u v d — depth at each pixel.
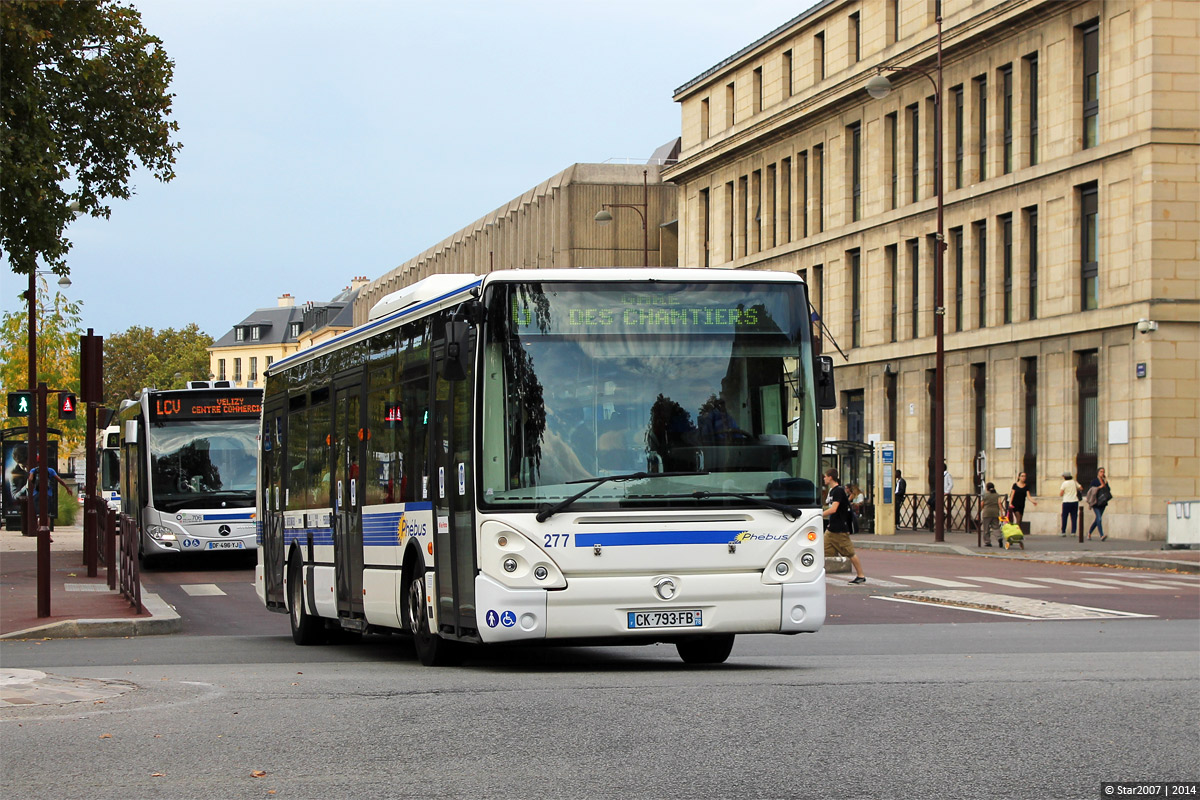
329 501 16.30
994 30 48.97
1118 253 43.34
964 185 51.81
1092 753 7.80
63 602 21.59
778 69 64.62
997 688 10.43
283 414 18.75
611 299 12.24
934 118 54.03
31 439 33.84
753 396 12.36
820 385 12.56
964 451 51.28
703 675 11.88
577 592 11.84
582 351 12.14
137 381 162.00
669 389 12.21
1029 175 47.56
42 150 26.95
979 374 50.94
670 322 12.31
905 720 8.89
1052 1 45.84
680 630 12.00
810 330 12.62
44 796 7.05
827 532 27.36
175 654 15.33
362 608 15.00
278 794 7.00
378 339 14.81
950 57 52.25
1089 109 45.38
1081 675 11.48
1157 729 8.57
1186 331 41.97
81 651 15.68
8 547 41.19
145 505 32.59
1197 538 36.03
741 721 8.88
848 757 7.69
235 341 165.75
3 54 26.75
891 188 56.88
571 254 85.94
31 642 17.03
